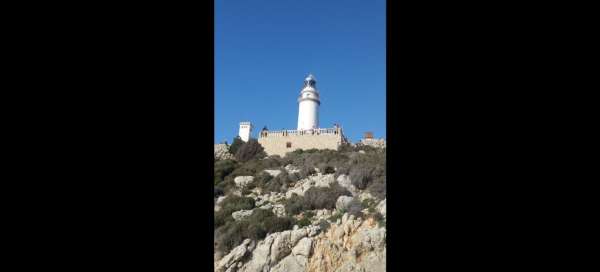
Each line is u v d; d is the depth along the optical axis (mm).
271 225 28031
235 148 49938
